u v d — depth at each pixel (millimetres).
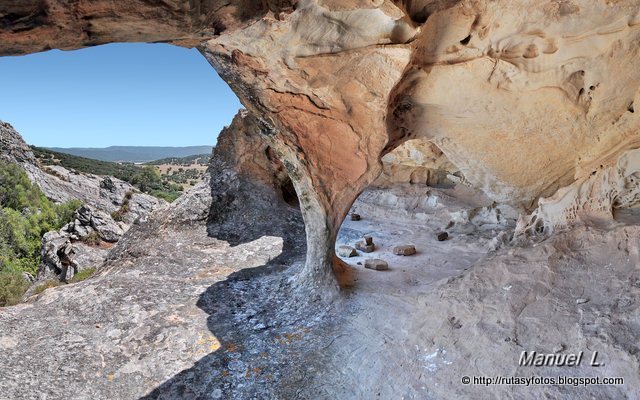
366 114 5074
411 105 5148
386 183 11367
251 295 6012
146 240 7965
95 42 1950
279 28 3877
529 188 5746
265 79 4848
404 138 5715
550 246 4453
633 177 4230
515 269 4406
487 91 4484
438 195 9883
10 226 23047
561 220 4930
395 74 4375
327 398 3795
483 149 5395
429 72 4465
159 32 2006
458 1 3514
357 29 3834
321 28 3834
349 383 3932
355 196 5816
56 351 4410
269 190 10375
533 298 3967
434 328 4223
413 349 4098
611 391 2848
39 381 3938
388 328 4594
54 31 1704
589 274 3947
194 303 5676
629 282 3627
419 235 8680
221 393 3941
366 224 9953
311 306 5492
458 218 8773
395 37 3904
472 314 4125
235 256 7574
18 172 29125
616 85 3988
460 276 4875
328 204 5672
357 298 5410
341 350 4438
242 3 2246
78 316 5148
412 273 6242
